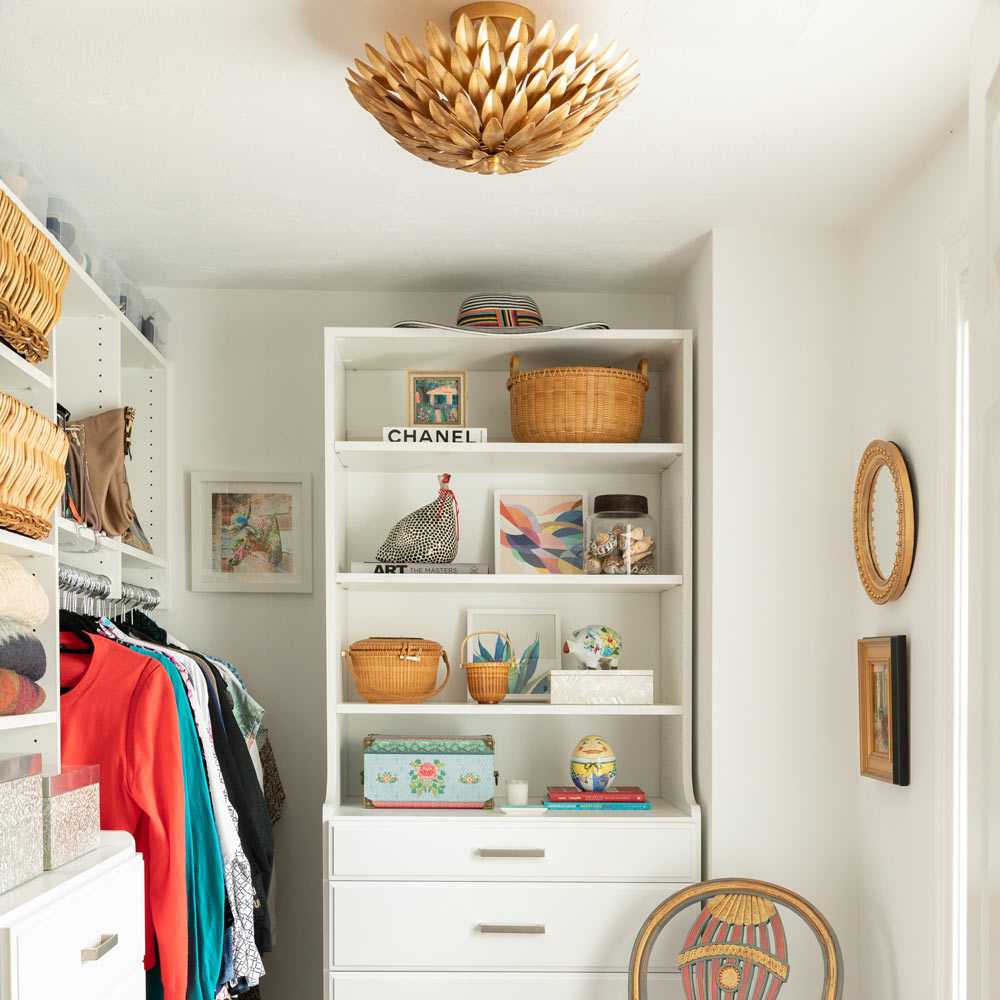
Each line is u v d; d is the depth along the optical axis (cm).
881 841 271
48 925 166
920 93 219
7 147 214
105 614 278
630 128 235
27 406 204
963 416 233
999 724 106
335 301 355
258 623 346
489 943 290
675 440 332
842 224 296
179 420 350
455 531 323
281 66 207
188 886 236
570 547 345
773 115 229
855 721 291
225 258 322
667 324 357
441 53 178
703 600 303
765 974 265
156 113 227
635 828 293
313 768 342
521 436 325
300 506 349
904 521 253
